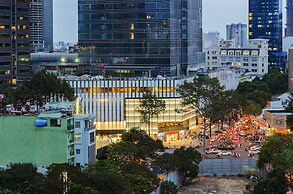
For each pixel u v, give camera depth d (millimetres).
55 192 161375
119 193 171625
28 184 167375
